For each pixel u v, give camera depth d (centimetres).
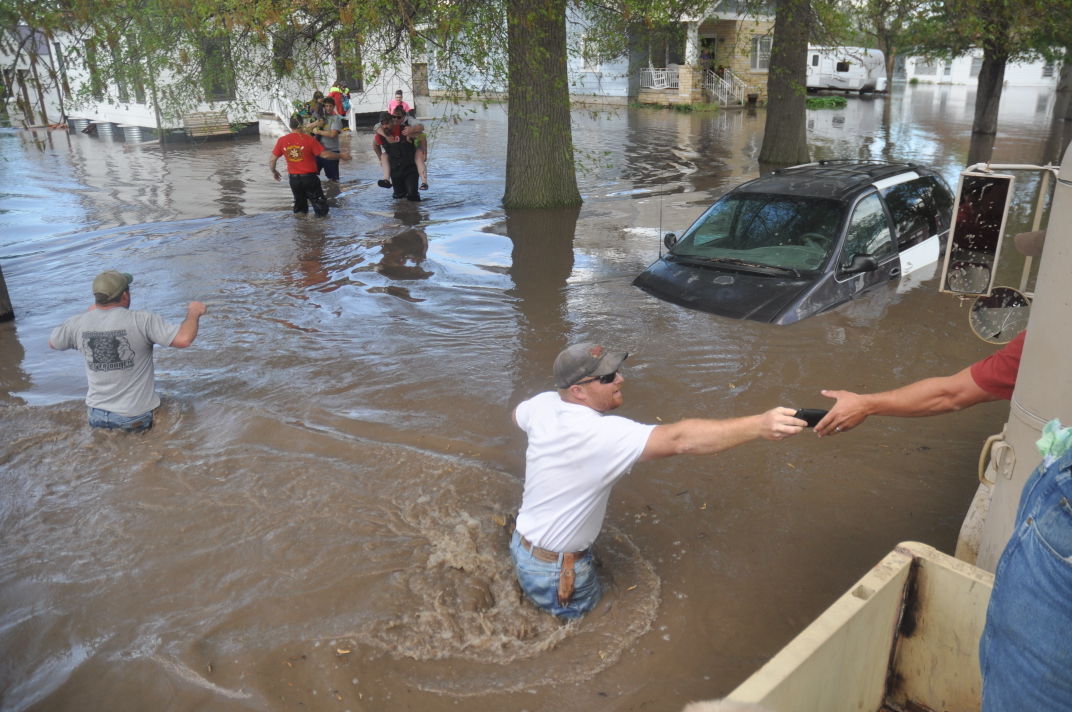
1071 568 138
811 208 801
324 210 1288
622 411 574
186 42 1190
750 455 516
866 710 258
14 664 345
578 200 1375
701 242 856
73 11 827
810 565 407
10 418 587
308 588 390
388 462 509
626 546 423
